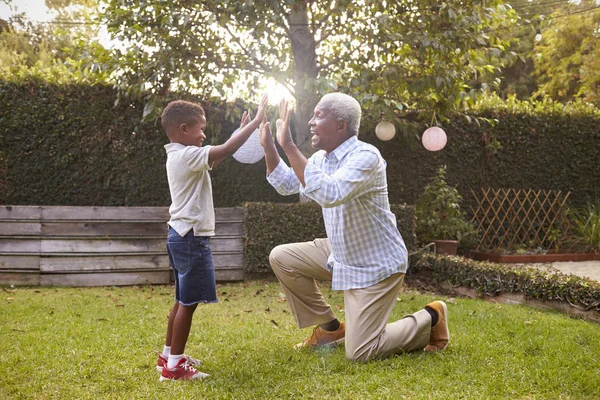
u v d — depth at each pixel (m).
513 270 5.39
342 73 7.30
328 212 3.22
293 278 3.35
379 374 2.83
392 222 3.20
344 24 7.06
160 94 7.29
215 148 2.84
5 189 7.53
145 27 6.81
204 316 4.54
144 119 7.00
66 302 5.16
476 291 5.78
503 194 9.16
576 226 9.49
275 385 2.72
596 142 9.66
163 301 5.33
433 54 6.91
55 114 7.60
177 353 2.84
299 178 2.98
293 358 3.18
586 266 7.98
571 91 16.47
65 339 3.64
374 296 3.08
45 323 4.17
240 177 8.05
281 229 6.75
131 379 2.83
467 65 7.36
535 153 9.34
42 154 7.59
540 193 9.41
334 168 3.20
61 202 7.64
